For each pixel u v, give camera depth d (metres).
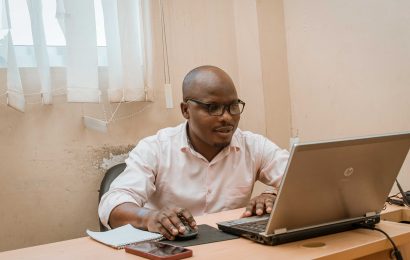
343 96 2.34
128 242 1.06
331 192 1.02
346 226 1.12
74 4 2.06
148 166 1.64
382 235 1.06
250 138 1.82
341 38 2.32
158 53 2.41
